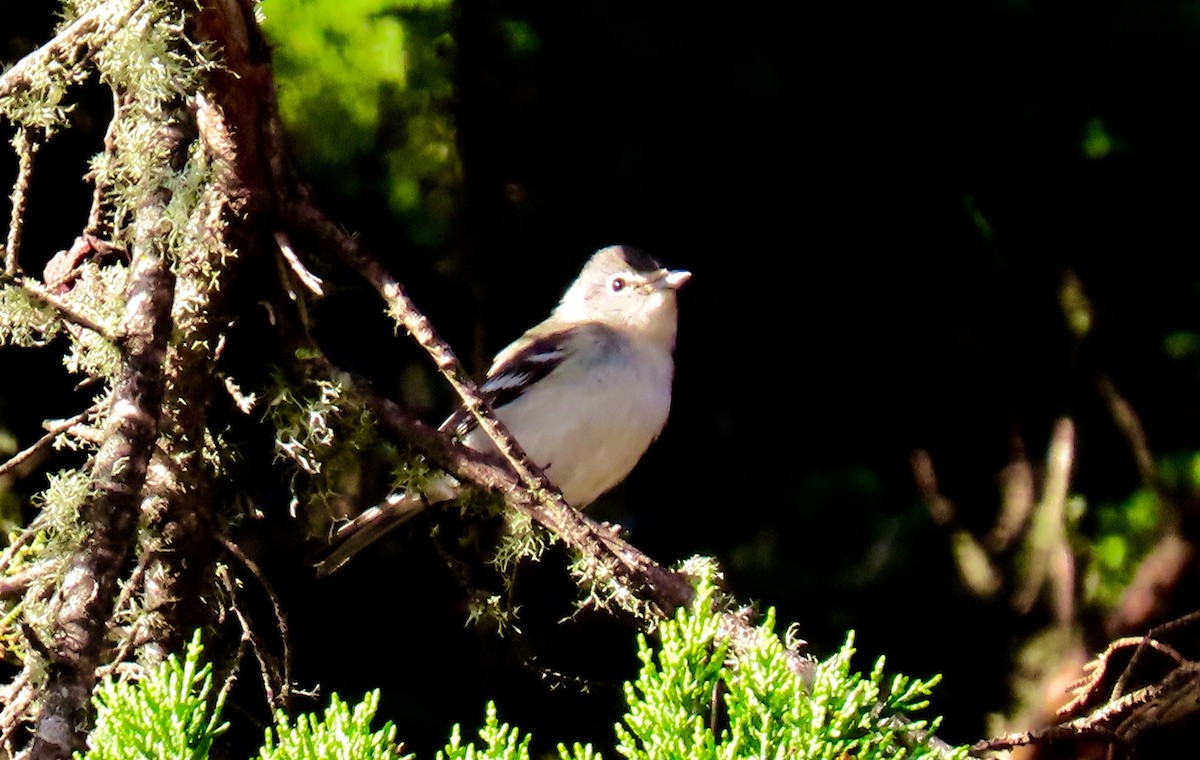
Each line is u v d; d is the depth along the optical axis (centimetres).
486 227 1167
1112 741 607
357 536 886
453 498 818
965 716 1234
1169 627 665
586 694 1148
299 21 1063
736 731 411
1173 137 1223
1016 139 1233
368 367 1153
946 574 1259
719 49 1185
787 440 1277
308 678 1112
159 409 623
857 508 1259
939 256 1277
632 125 1202
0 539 1062
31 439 1085
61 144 1069
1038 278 1284
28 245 1080
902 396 1294
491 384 1036
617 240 1230
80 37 650
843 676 418
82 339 675
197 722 423
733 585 1233
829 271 1273
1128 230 1266
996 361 1294
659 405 1055
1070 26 1194
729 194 1234
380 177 1115
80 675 572
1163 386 1282
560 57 1159
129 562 750
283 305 680
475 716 1142
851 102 1216
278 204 654
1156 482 1262
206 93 625
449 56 1098
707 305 1255
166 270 641
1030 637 1248
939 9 1193
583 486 1058
